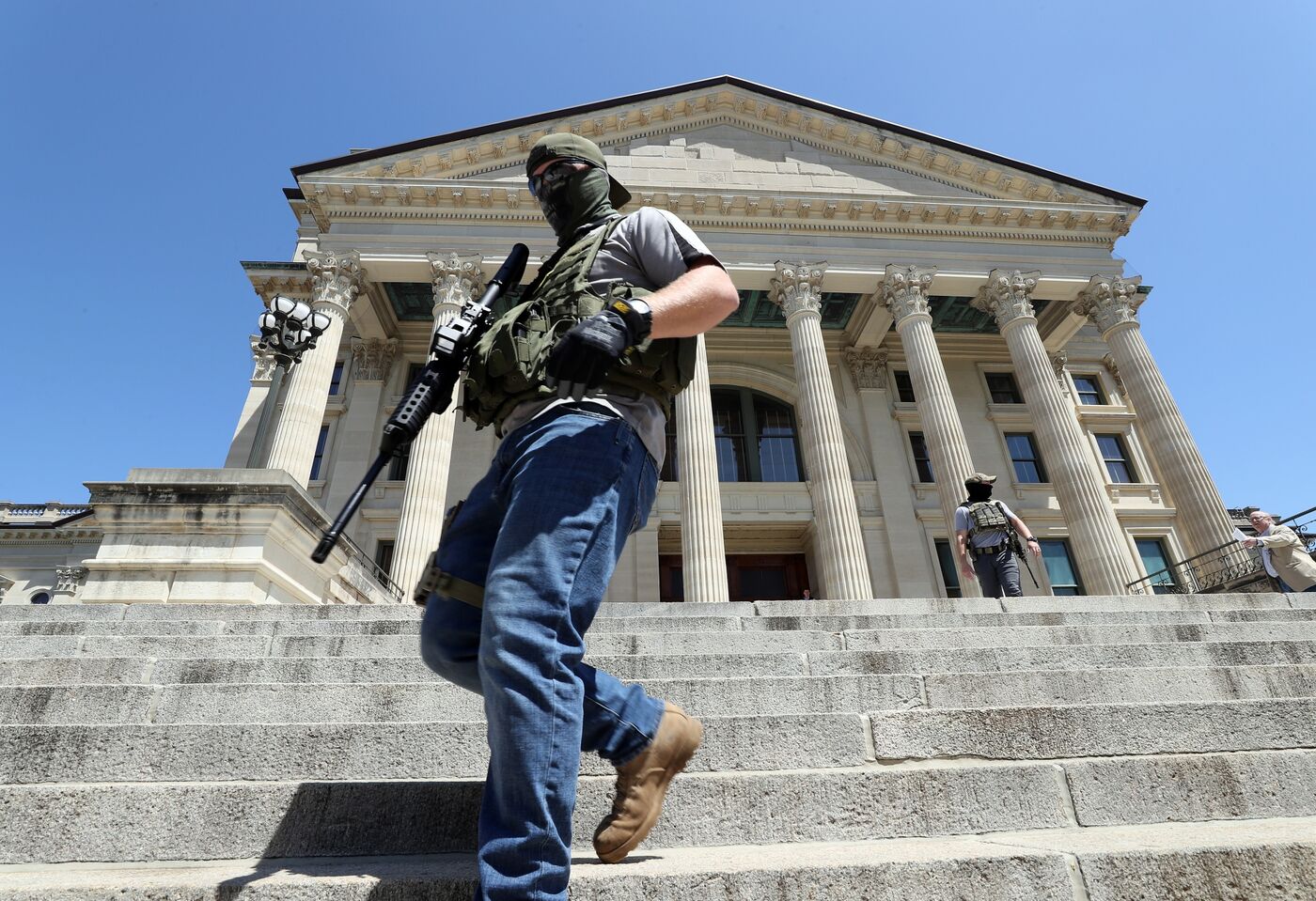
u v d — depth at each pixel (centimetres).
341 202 2153
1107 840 200
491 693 144
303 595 884
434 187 2142
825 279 2219
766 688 354
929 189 2406
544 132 2320
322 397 1847
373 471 170
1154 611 622
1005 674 371
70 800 225
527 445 169
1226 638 537
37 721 342
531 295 193
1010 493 2353
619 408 177
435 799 227
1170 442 1997
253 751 279
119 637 480
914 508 2314
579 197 213
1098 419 2511
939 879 170
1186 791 254
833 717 296
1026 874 173
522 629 146
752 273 2175
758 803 236
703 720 291
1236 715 308
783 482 2361
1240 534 1606
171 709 351
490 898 130
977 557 899
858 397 2538
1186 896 172
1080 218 2331
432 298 2353
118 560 762
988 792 246
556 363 148
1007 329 2178
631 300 160
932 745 295
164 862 216
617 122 2397
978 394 2578
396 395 2364
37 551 3328
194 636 499
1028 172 2398
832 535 1812
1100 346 2719
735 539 2417
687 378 187
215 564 763
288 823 223
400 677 407
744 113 2483
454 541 182
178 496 796
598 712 174
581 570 159
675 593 2292
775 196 2223
